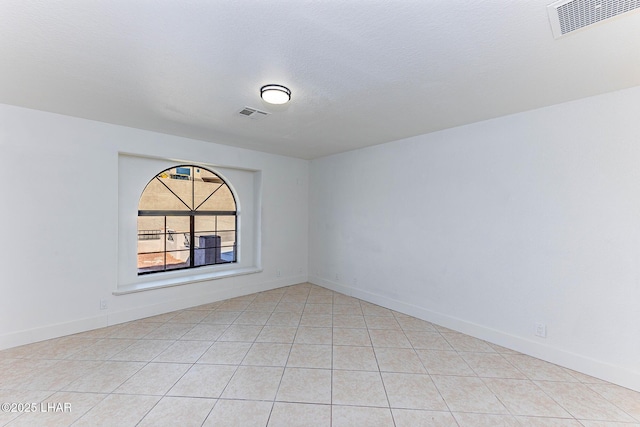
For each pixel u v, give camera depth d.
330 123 3.07
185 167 4.21
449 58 1.78
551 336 2.49
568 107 2.41
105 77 2.07
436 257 3.34
